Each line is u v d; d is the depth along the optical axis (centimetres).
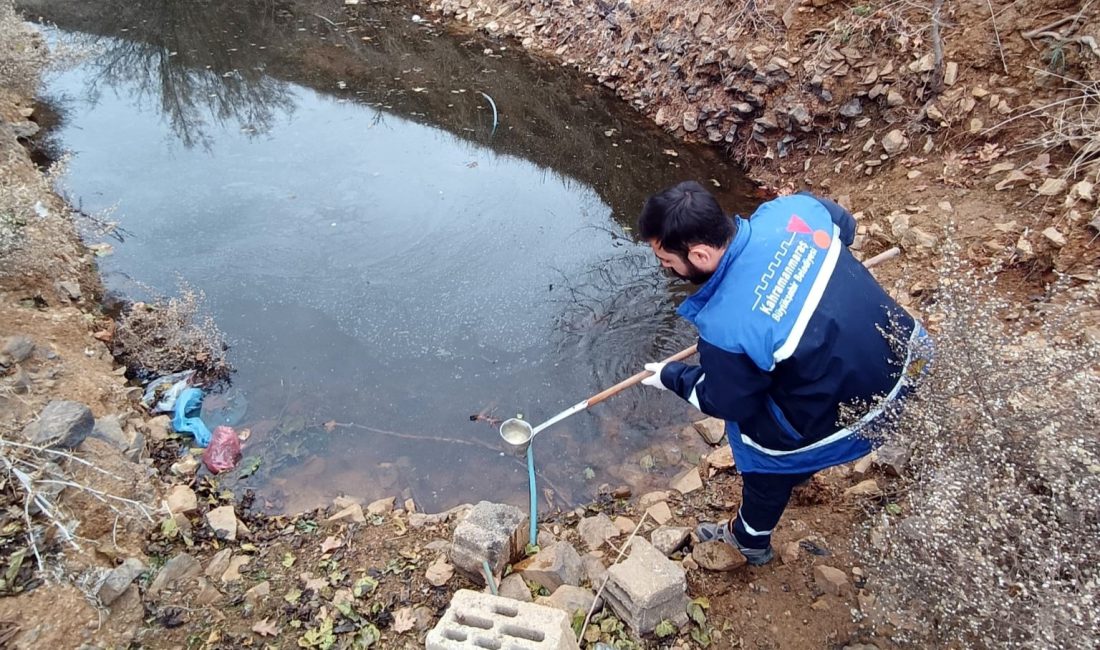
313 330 407
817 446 206
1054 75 410
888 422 201
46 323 365
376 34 804
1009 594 191
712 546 264
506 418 355
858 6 512
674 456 333
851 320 188
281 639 241
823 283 189
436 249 471
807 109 515
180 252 464
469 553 249
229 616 249
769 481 221
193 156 576
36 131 596
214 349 388
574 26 712
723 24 572
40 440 271
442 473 328
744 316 183
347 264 457
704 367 194
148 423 339
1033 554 189
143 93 683
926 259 391
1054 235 353
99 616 236
